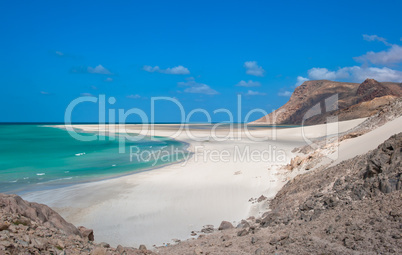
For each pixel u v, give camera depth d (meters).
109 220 11.05
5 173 20.02
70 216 11.47
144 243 9.05
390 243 5.15
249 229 8.66
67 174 19.61
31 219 5.81
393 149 8.35
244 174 17.02
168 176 17.95
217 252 6.69
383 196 7.00
